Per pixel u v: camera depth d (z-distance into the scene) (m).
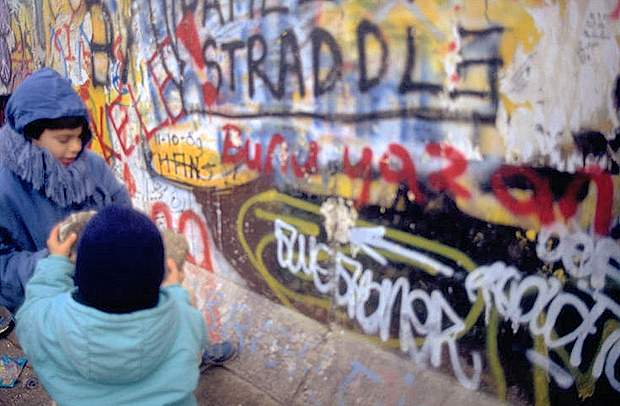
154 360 1.51
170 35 3.73
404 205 2.48
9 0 6.34
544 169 1.99
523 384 2.20
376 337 2.74
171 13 3.68
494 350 2.27
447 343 2.43
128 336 1.43
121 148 4.55
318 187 2.86
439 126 2.27
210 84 3.46
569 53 1.86
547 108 1.94
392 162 2.48
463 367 2.39
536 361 2.14
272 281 3.28
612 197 1.84
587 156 1.87
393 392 2.56
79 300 1.49
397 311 2.61
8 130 2.09
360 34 2.49
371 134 2.55
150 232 1.46
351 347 2.81
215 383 3.02
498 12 2.01
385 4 2.37
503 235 2.15
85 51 4.85
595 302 1.94
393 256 2.57
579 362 2.02
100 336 1.42
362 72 2.52
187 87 3.67
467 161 2.21
